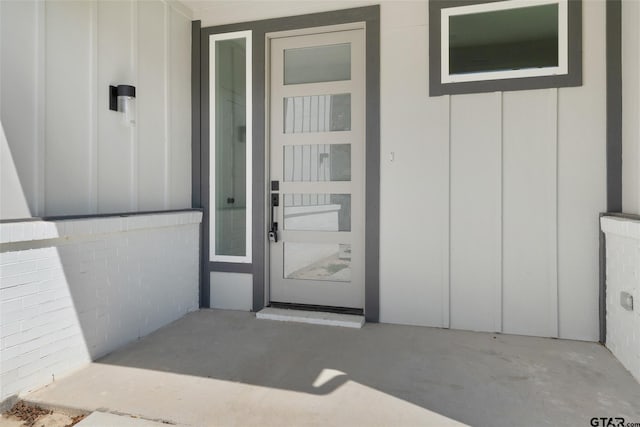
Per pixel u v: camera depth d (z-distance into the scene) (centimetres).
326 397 218
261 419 198
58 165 253
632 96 275
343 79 364
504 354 276
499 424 193
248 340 303
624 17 288
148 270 319
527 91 312
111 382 236
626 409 206
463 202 327
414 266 338
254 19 374
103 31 288
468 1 322
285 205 380
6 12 221
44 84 243
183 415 201
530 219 313
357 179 359
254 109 376
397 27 339
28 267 223
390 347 289
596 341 302
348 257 364
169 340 303
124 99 300
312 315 350
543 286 312
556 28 308
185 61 383
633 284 242
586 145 302
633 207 273
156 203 344
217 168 390
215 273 389
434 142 332
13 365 215
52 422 202
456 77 326
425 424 193
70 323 249
